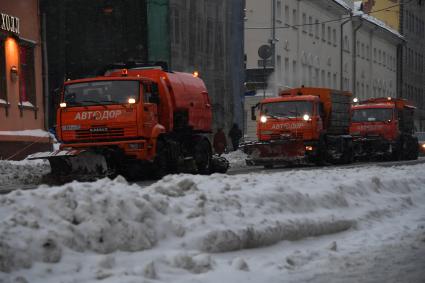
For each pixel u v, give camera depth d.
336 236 13.07
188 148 30.16
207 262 9.20
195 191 11.96
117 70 28.81
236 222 11.04
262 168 38.97
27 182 25.97
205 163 31.30
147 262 8.83
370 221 14.96
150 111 26.17
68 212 9.30
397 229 14.14
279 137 39.91
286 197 13.14
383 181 18.81
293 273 9.37
